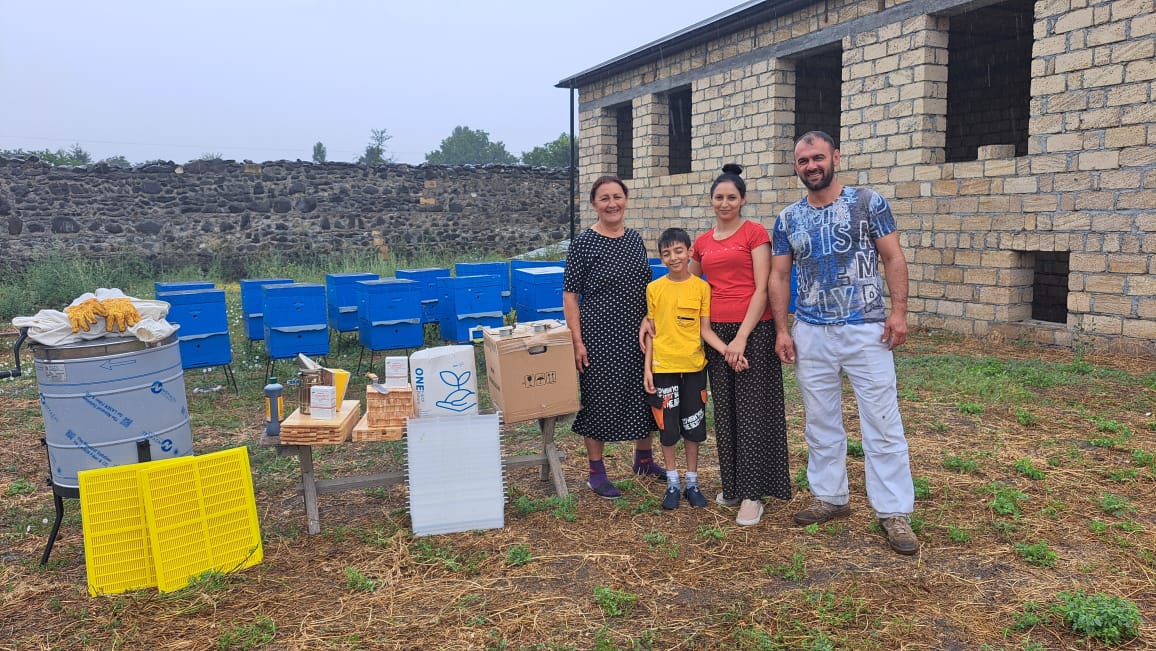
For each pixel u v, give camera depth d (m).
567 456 5.49
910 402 6.68
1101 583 3.41
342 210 19.50
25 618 3.34
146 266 17.27
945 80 10.20
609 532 4.09
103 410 3.60
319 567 3.75
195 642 3.11
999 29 12.52
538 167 21.78
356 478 4.27
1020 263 9.46
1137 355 8.20
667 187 15.56
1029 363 8.04
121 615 3.34
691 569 3.65
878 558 3.72
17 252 16.14
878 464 3.80
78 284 14.77
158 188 17.44
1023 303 9.57
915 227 10.48
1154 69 7.81
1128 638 2.99
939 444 5.48
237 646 3.07
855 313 3.71
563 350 4.37
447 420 4.11
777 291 3.97
